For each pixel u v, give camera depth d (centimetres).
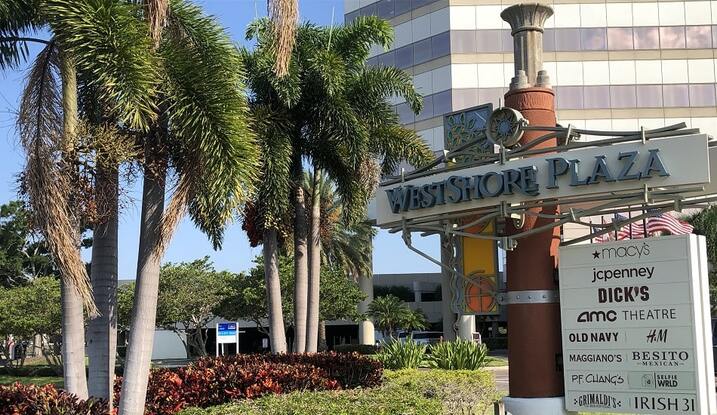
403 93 2011
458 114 1122
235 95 891
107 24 807
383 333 5584
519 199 923
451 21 4584
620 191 859
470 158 1038
